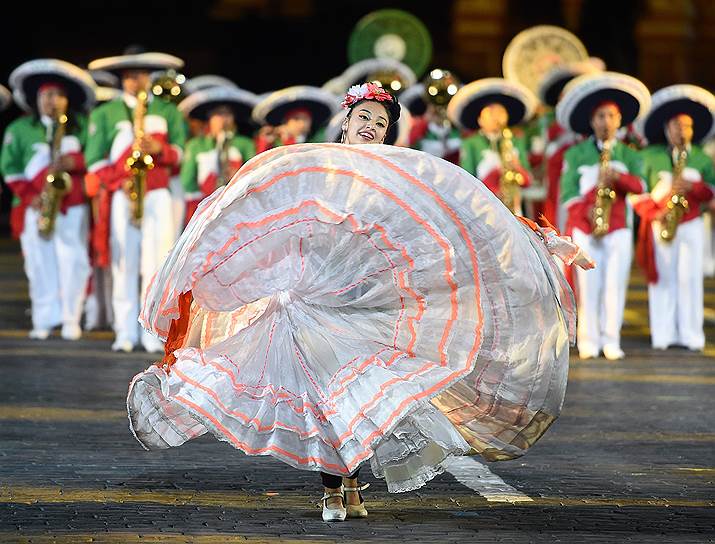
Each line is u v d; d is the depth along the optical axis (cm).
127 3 8712
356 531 1811
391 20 7162
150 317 1895
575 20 8756
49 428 2505
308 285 1848
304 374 1833
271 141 3994
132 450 2316
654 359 3638
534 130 4525
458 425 1900
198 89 4919
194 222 1878
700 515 1917
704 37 8688
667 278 3872
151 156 3612
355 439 1795
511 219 1856
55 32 8650
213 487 2053
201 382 1830
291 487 2062
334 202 1838
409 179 1845
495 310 1853
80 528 1806
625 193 3688
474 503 1978
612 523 1867
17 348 3622
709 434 2534
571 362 3572
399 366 1828
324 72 8794
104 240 3659
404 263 1834
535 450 2366
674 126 3828
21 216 3859
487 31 8756
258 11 8788
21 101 3841
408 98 4412
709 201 3859
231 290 1870
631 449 2383
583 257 1952
